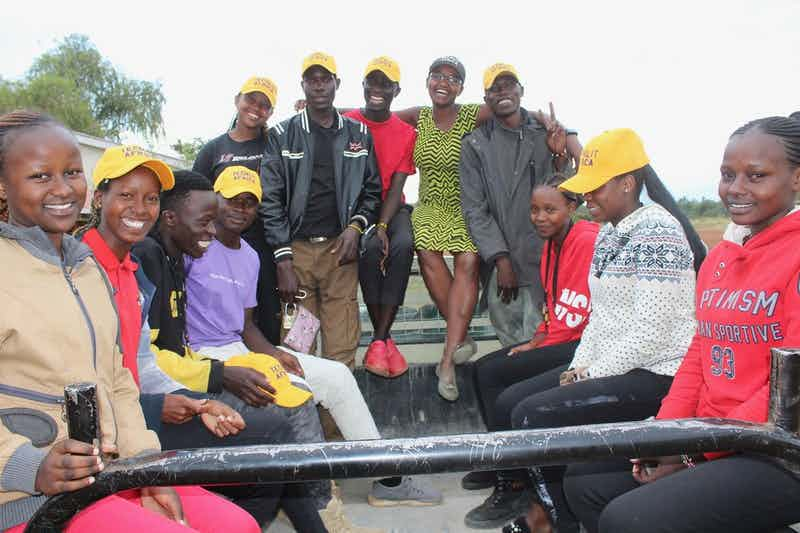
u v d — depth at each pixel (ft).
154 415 6.79
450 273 11.93
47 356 4.63
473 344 11.53
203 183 8.01
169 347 7.92
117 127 131.13
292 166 11.35
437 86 12.05
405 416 11.72
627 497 5.51
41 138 4.72
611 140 7.95
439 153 12.09
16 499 4.57
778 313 5.35
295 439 8.21
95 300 5.26
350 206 11.40
